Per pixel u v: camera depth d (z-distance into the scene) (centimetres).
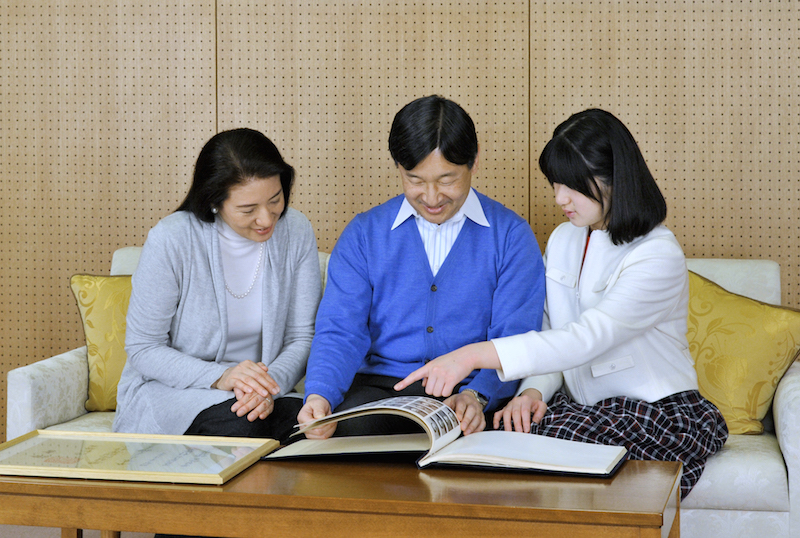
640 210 169
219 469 123
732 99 270
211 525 115
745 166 270
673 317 178
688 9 270
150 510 117
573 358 157
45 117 293
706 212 272
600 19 273
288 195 195
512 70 277
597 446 138
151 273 190
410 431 172
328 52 282
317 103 283
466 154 167
